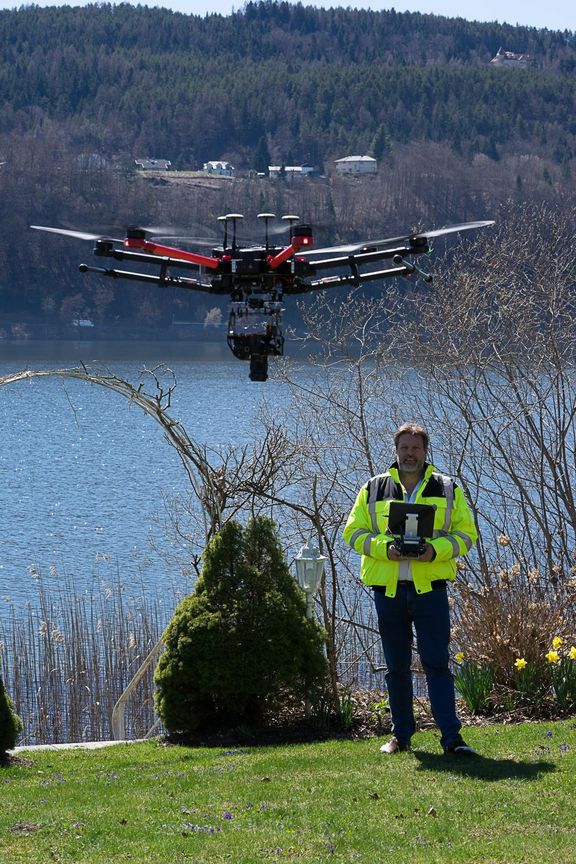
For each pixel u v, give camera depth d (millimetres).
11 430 54938
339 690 9789
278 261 6785
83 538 28828
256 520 9398
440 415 17719
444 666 7133
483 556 12727
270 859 5262
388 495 7105
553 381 14102
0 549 27656
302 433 17406
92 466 42656
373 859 5199
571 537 15391
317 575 9477
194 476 10656
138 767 7828
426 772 6738
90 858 5434
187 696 9062
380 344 15547
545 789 6211
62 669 16812
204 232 7188
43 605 19344
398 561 7055
